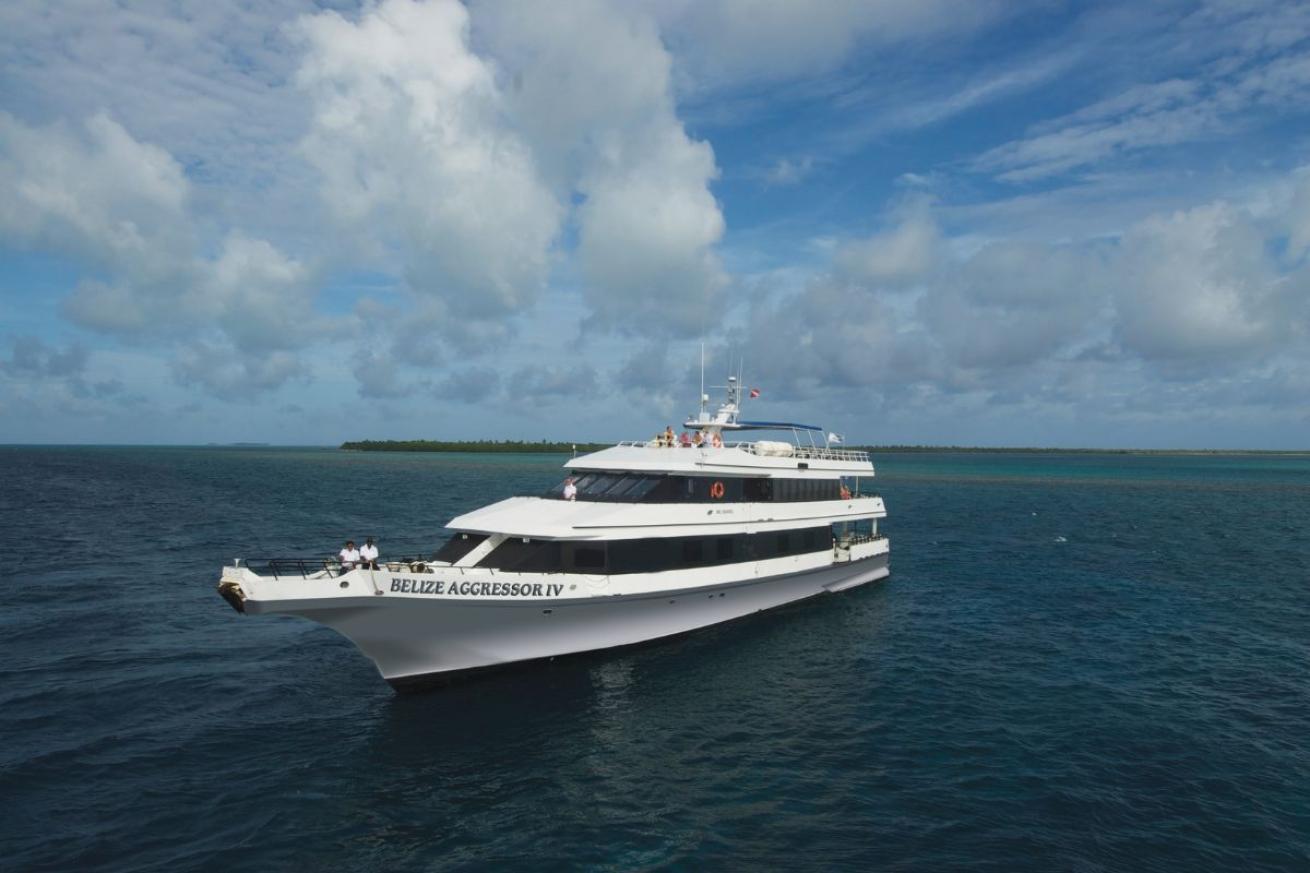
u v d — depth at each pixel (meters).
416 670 19.80
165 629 25.80
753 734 17.95
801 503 29.66
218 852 12.80
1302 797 14.97
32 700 19.14
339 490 88.62
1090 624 28.11
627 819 14.12
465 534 23.50
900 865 12.68
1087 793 15.14
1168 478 150.50
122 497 75.25
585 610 21.83
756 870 12.54
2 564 36.91
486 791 15.08
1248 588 34.91
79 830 13.31
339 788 15.03
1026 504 82.44
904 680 21.78
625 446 28.23
